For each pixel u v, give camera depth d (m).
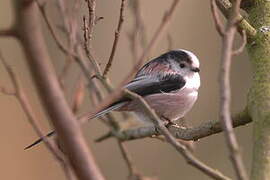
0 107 14.69
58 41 7.15
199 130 8.04
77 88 6.72
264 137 6.93
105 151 14.21
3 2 14.28
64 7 7.23
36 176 14.45
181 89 10.80
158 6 14.90
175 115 10.97
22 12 3.42
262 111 7.32
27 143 14.66
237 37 14.59
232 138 4.38
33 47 3.47
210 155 13.91
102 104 4.34
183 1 15.70
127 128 10.41
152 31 14.69
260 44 8.37
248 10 9.02
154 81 10.83
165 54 11.19
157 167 14.03
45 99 3.58
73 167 3.69
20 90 4.95
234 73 14.78
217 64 15.19
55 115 3.60
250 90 7.84
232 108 14.62
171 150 14.16
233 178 13.80
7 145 14.54
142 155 14.16
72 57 6.78
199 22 15.51
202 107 14.85
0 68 13.93
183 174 13.95
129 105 9.97
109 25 15.35
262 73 7.94
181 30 15.42
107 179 13.99
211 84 15.06
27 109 4.96
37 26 3.47
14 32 3.45
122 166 14.06
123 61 15.12
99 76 8.93
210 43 15.34
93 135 14.29
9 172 14.30
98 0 15.45
